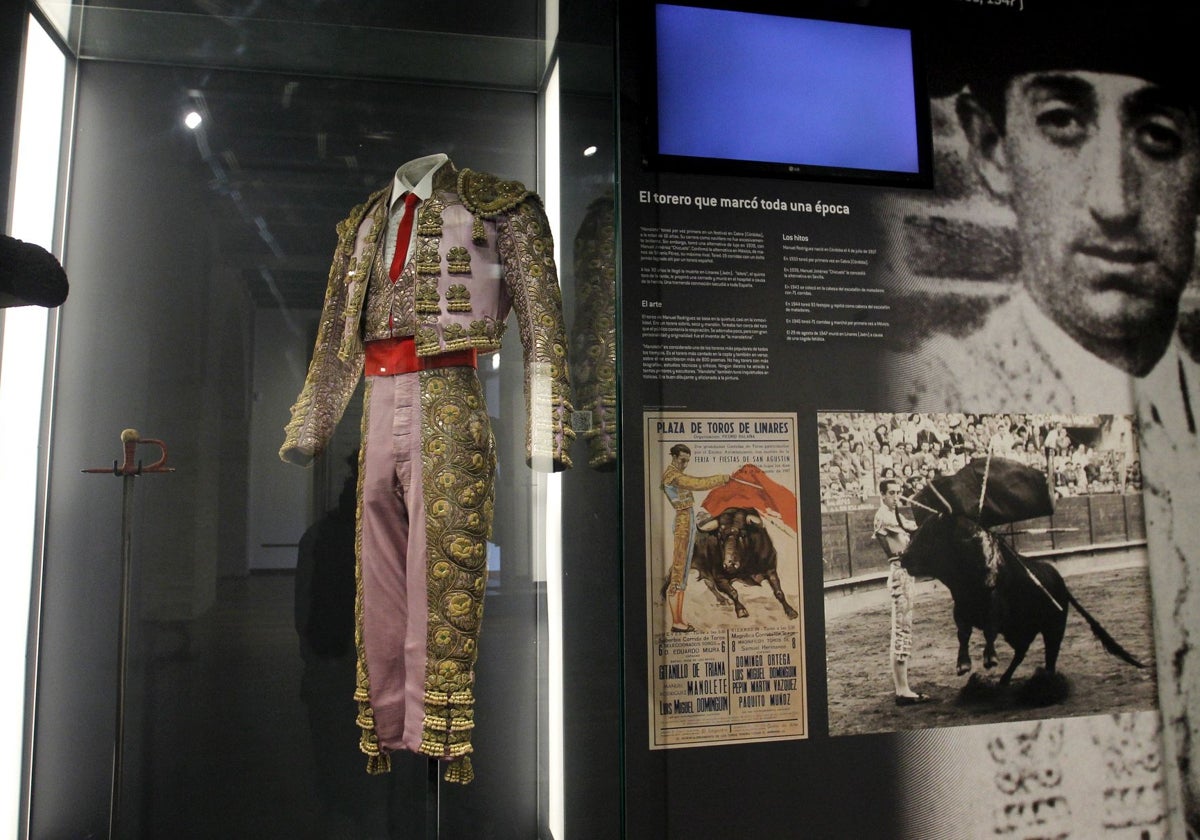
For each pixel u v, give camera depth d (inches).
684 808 81.0
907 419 88.2
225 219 86.4
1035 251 92.0
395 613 69.6
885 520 86.9
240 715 83.8
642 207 85.2
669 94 86.4
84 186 84.6
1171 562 91.2
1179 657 90.3
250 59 86.4
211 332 85.6
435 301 69.1
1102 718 88.4
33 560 80.0
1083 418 91.3
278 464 85.3
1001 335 90.7
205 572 83.9
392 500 70.1
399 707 69.0
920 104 91.0
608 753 66.7
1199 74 96.9
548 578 77.6
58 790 80.7
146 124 85.9
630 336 84.2
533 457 66.4
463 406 69.2
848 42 90.4
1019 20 94.4
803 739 83.5
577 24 75.7
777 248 87.4
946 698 86.0
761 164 87.1
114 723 81.5
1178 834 88.1
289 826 84.0
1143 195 94.6
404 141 88.6
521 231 71.2
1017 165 92.7
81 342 83.7
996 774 86.1
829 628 84.9
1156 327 93.5
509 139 89.5
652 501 83.2
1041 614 88.5
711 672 82.7
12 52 72.1
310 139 87.8
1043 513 89.5
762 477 85.2
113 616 82.5
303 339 86.5
